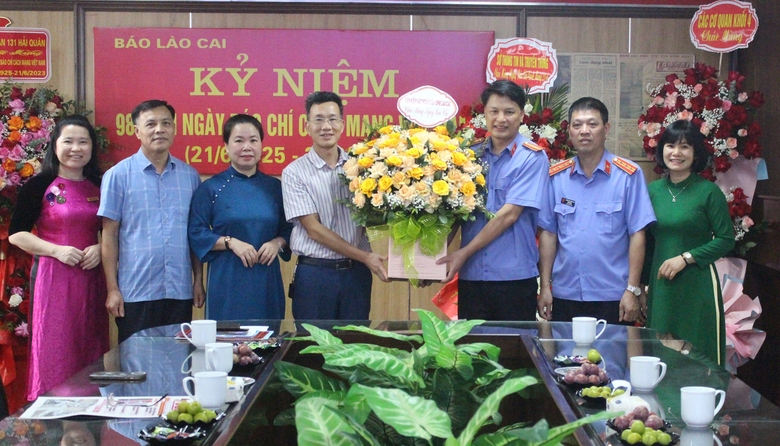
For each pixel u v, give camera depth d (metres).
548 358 2.24
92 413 1.75
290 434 2.19
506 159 3.47
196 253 3.54
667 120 4.35
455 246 4.12
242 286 3.48
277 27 4.68
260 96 4.69
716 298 3.49
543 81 4.45
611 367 2.15
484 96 3.47
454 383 2.02
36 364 3.61
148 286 3.53
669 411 1.80
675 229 3.50
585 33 4.69
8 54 4.61
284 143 4.70
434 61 4.67
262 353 2.30
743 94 4.30
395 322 2.72
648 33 4.69
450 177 3.11
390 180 3.06
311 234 3.42
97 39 4.62
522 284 3.48
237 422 1.67
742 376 4.71
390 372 1.82
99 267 3.74
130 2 4.63
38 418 1.72
